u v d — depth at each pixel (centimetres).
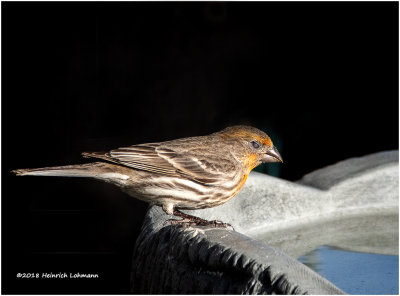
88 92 1627
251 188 766
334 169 880
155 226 604
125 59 1645
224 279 446
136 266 583
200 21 1653
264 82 1573
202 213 711
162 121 1572
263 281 414
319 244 728
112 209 1211
